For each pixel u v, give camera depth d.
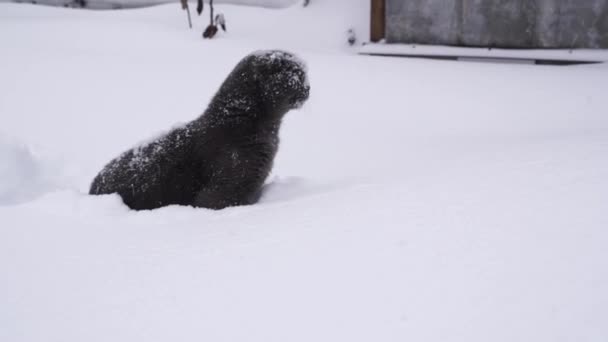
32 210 2.98
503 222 2.07
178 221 2.83
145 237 2.51
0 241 2.55
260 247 2.21
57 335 1.77
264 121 3.53
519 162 2.82
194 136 3.63
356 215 2.40
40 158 5.01
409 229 2.15
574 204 2.12
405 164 4.03
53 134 5.60
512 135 5.29
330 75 7.87
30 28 10.11
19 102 6.32
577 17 9.73
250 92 3.47
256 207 2.93
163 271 2.11
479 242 1.96
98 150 5.34
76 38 9.66
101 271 2.17
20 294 2.04
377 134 5.65
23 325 1.84
